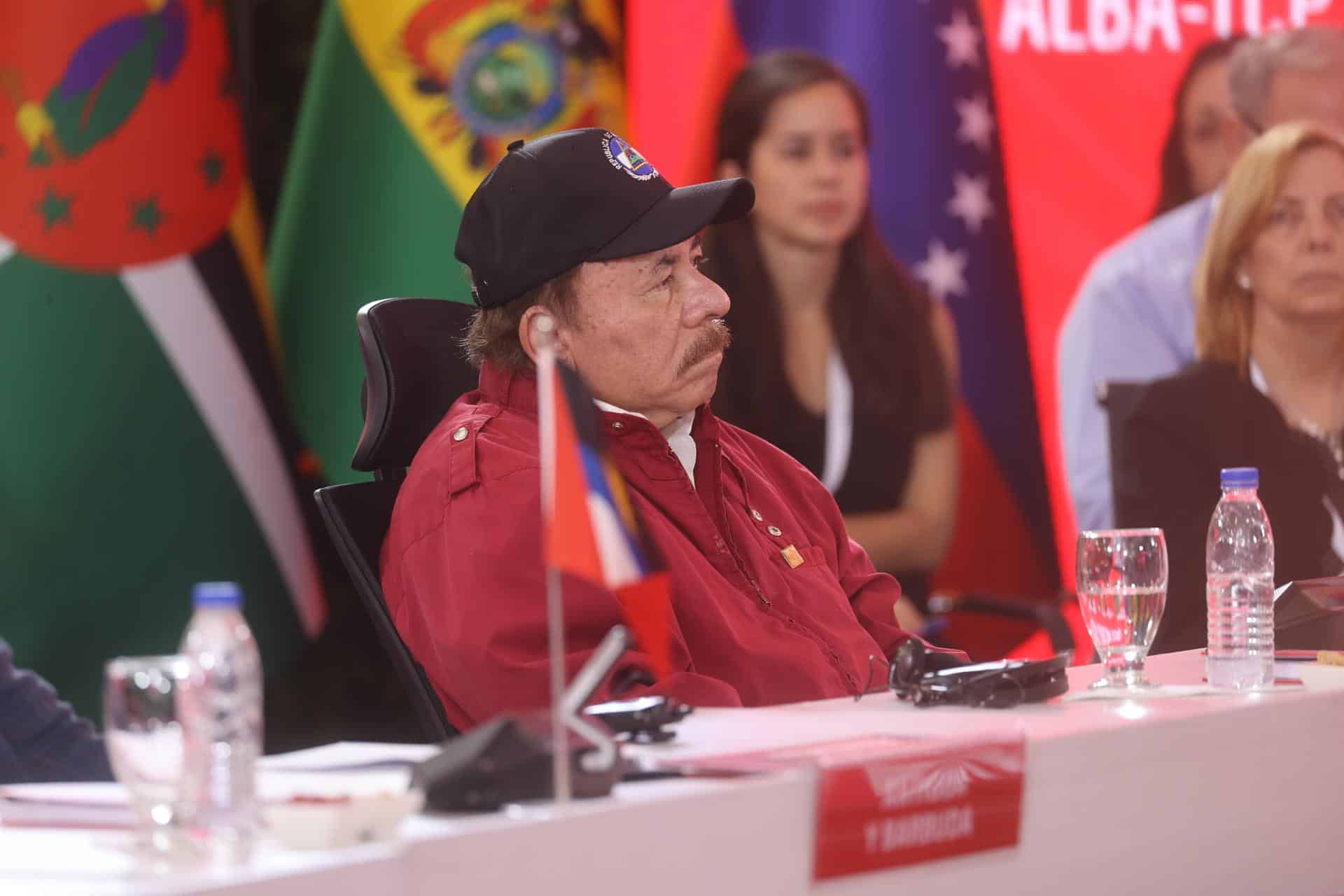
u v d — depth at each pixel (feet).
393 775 15.38
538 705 22.18
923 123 48.57
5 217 44.50
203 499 46.85
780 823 13.37
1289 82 48.62
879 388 48.49
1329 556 47.98
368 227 48.49
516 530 23.06
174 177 46.47
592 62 48.16
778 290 48.26
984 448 49.06
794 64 48.11
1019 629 48.98
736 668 24.00
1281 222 48.44
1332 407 48.24
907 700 19.58
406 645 24.61
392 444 27.04
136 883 11.10
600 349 25.50
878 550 48.62
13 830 14.05
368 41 48.42
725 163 48.24
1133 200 49.21
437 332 27.81
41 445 44.57
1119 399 48.08
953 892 14.46
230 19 52.08
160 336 46.24
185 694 12.50
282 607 48.49
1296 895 18.06
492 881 11.76
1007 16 49.08
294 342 49.65
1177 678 21.47
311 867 11.07
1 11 44.75
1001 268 49.11
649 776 13.97
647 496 25.08
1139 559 20.99
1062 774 15.39
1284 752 17.92
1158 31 49.14
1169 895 16.52
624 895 12.42
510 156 26.05
